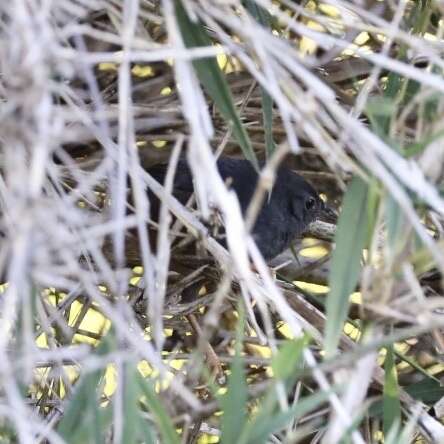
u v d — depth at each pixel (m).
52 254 4.15
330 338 4.42
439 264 4.47
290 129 4.29
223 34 4.62
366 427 5.88
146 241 4.39
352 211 4.70
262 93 5.47
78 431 4.36
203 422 5.98
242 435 4.12
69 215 3.95
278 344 5.84
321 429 5.62
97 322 7.39
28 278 4.07
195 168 4.29
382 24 4.94
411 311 4.46
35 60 3.87
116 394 4.32
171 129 7.15
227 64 7.50
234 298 6.14
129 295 6.33
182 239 6.39
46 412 5.75
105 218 5.43
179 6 4.93
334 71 6.61
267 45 4.53
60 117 3.96
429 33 6.27
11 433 4.61
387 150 4.34
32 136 3.84
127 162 4.59
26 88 3.84
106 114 4.58
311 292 7.06
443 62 4.77
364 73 6.68
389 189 4.36
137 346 4.30
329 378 5.52
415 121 5.72
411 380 7.03
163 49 4.45
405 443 4.47
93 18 5.76
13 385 3.81
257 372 6.77
